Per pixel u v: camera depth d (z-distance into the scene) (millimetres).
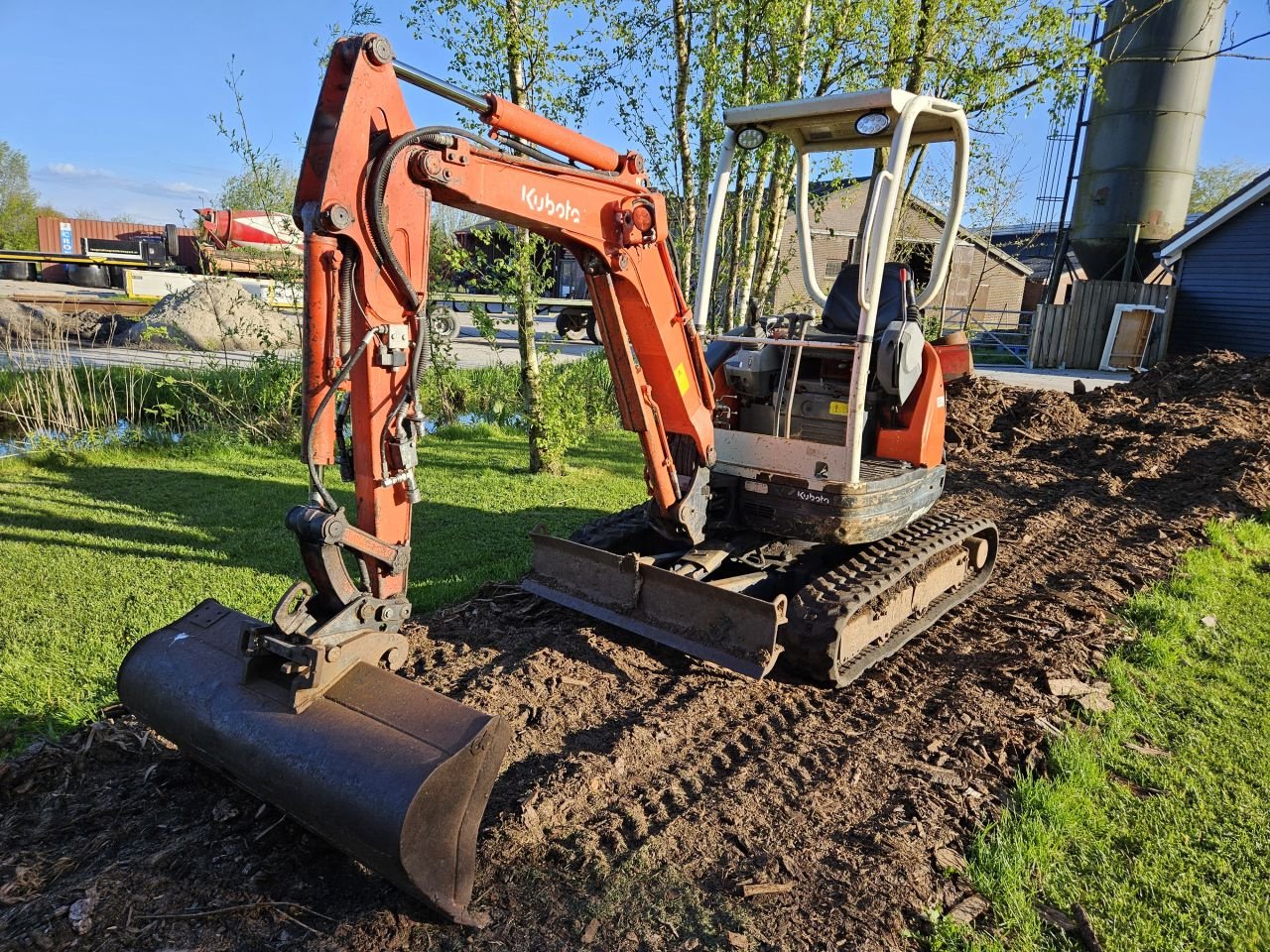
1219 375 12414
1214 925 2979
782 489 4637
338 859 3094
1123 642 5238
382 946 2727
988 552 6078
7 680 4363
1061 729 4211
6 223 48688
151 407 11000
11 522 7020
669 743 3955
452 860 2785
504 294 8719
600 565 4848
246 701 3035
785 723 4207
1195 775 3852
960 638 5320
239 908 2840
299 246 11961
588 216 3664
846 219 21891
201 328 16516
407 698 2902
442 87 3080
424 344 3039
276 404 10820
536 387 8953
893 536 5219
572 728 4055
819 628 4238
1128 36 21062
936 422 5102
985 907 3029
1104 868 3256
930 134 5066
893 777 3736
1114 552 6922
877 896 3008
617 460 10055
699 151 9422
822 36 8547
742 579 4750
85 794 3387
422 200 2971
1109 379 20031
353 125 2742
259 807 3287
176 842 3125
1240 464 9148
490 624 5129
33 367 11008
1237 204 19984
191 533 6883
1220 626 5516
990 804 3590
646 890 3014
